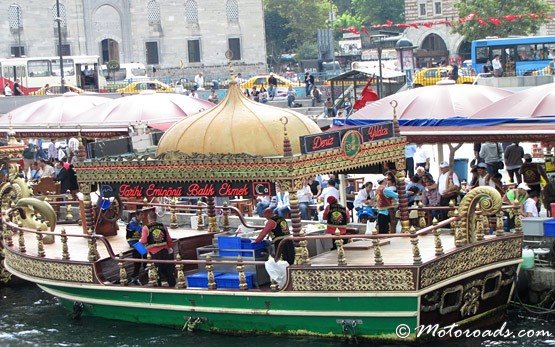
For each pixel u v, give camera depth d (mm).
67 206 45906
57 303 39000
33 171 56469
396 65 104938
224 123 33125
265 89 111250
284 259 32281
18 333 35469
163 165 33125
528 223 36062
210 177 32344
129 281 35094
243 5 167125
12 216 41312
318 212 43812
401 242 34438
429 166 55656
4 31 155875
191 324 33375
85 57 120250
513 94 43188
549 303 34594
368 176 54062
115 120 55781
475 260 31984
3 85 113188
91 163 34562
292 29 184875
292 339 31859
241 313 32344
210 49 166625
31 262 36875
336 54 146125
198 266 34938
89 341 33906
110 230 40531
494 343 31516
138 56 164125
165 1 164875
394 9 186375
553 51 100500
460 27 134500
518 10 131125
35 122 59219
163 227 34500
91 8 161125
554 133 39875
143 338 33438
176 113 55969
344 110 79312
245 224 37375
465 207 32062
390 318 30391
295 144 32938
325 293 30875
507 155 47219
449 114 44281
